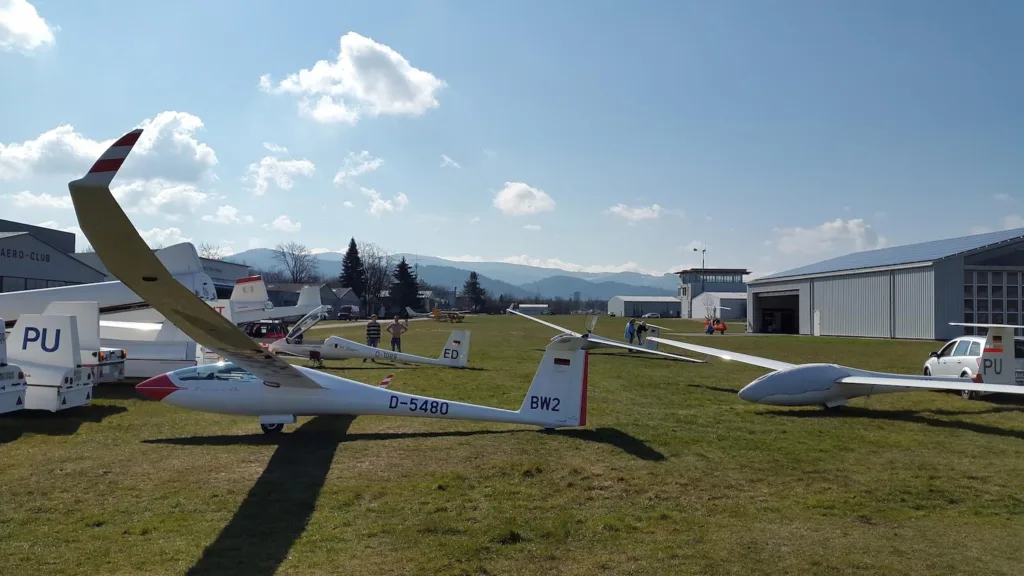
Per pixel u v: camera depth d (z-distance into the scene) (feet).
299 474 23.79
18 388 31.99
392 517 19.25
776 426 33.94
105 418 34.45
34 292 52.16
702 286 376.68
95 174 15.29
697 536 18.06
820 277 157.69
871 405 41.34
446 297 536.83
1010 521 19.58
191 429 31.78
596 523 18.94
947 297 125.08
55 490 21.70
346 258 355.77
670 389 49.34
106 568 15.49
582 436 30.60
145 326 48.60
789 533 18.38
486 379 53.98
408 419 34.27
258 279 86.22
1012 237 131.75
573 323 214.48
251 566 15.66
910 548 17.33
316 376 30.89
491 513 19.70
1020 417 37.22
